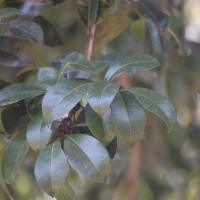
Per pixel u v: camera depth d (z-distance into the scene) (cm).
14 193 141
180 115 244
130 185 250
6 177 127
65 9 181
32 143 124
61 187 122
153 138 258
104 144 125
